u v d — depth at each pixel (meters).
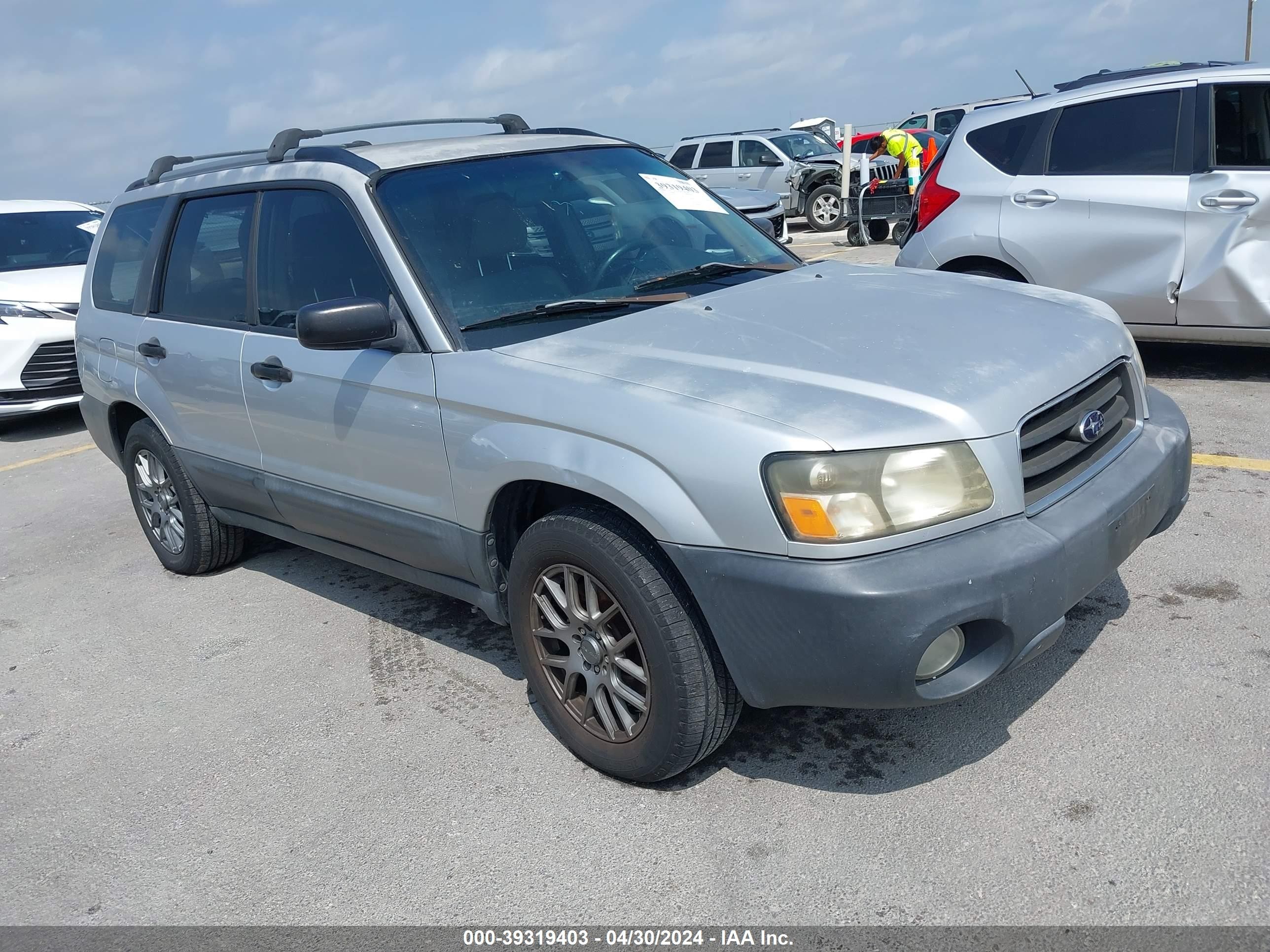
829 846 2.51
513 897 2.47
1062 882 2.29
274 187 3.77
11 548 5.71
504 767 3.02
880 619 2.24
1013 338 2.76
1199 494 4.38
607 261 3.44
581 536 2.69
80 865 2.80
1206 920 2.14
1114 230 5.71
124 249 4.76
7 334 7.93
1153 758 2.67
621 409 2.58
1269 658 3.08
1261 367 6.22
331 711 3.46
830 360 2.61
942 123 20.39
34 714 3.71
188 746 3.35
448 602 4.26
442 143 3.73
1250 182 5.33
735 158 17.84
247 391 3.80
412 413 3.11
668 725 2.63
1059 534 2.43
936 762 2.79
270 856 2.73
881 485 2.30
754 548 2.37
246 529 4.86
